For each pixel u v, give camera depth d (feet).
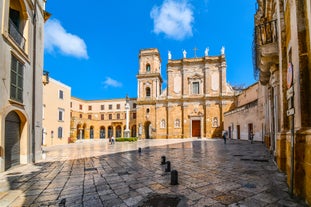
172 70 147.23
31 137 36.09
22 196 16.99
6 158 28.89
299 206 13.42
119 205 14.44
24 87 33.81
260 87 75.15
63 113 108.68
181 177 21.93
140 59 156.66
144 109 149.18
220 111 133.18
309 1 14.49
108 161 35.73
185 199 15.17
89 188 18.89
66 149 67.21
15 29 31.65
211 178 21.15
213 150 50.49
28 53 35.76
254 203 14.08
